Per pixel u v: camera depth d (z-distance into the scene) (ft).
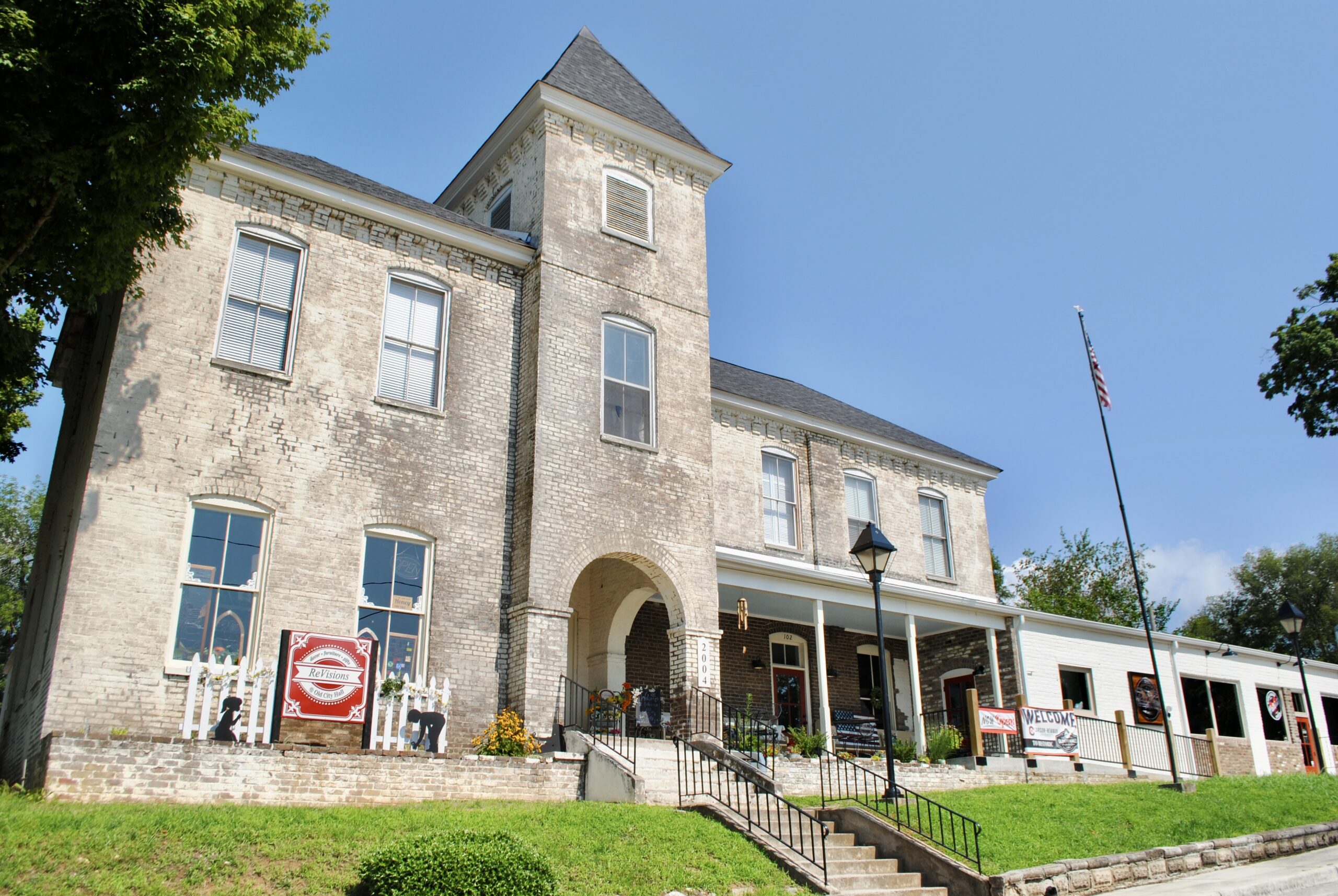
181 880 28.55
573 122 64.18
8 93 35.96
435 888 28.17
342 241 54.60
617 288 62.64
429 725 46.34
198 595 45.16
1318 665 104.22
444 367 56.08
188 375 47.52
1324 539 177.58
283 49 42.86
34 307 44.29
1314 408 79.15
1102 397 77.51
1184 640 91.76
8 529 130.41
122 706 41.75
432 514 52.90
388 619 50.16
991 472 92.99
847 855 39.96
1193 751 86.63
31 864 27.66
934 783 60.18
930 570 87.10
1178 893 37.96
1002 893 37.01
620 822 38.14
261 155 52.21
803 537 78.28
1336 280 79.25
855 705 81.51
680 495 61.05
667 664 68.39
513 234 63.00
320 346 51.98
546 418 56.49
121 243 39.81
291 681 41.32
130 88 36.45
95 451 44.06
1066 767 71.87
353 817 35.06
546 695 51.52
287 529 48.16
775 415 79.05
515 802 42.22
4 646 127.34
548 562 53.93
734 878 34.86
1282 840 48.88
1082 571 165.48
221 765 37.47
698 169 69.51
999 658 81.82
